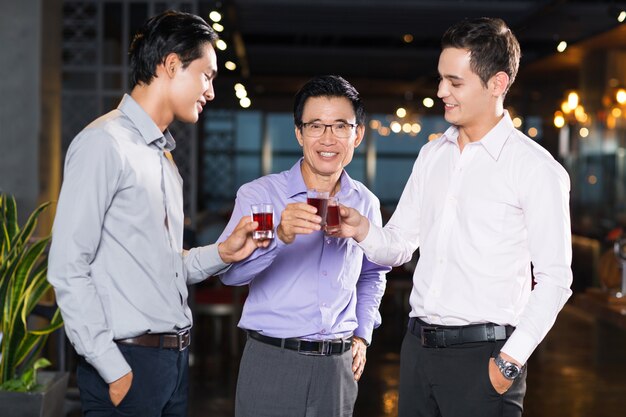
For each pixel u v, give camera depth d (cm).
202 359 602
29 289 315
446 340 232
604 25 991
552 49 1162
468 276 230
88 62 883
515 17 946
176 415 229
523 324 221
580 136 1180
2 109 517
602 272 541
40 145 521
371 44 1253
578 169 1173
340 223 225
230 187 1728
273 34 1203
